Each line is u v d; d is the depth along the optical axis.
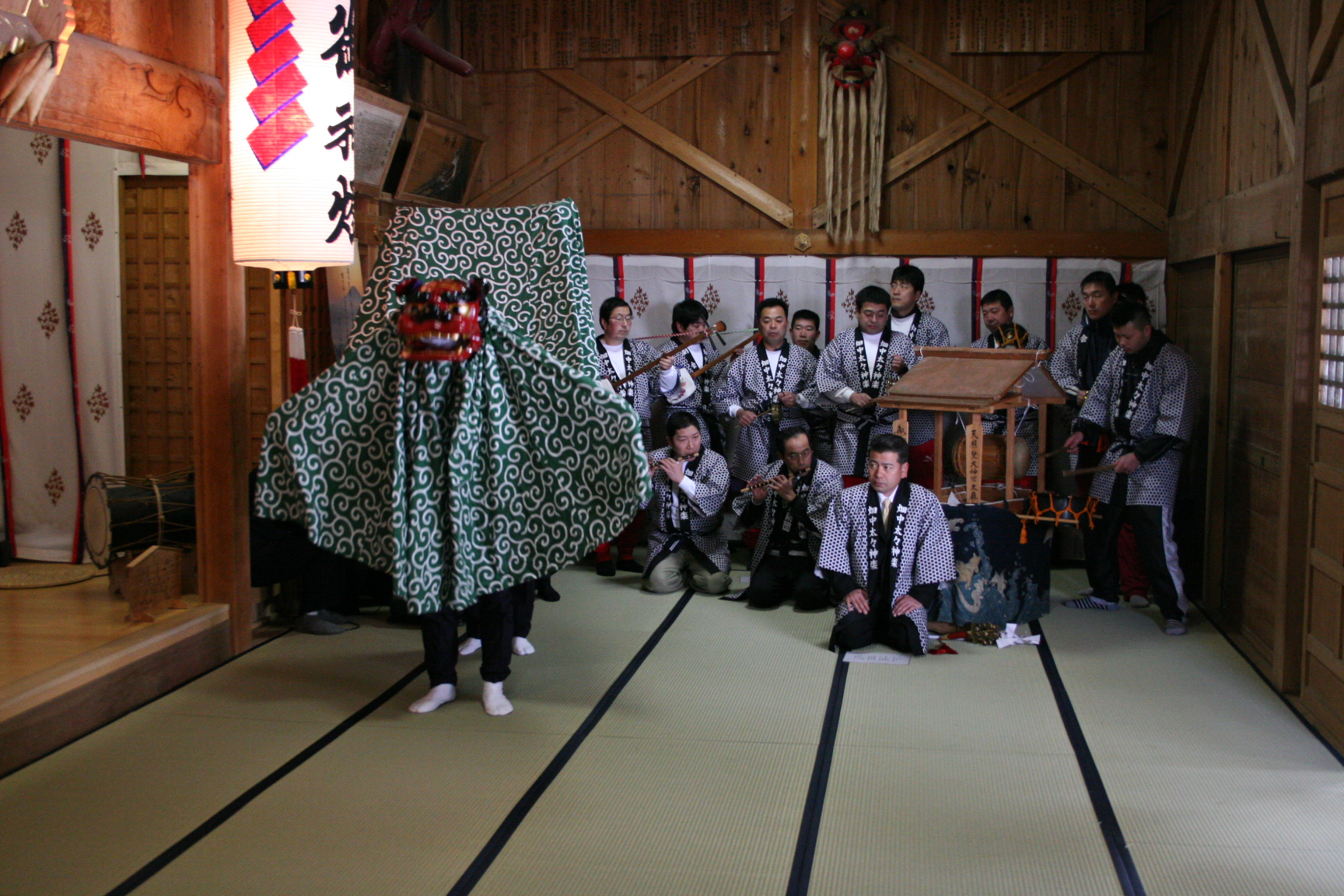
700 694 3.72
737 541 6.09
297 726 3.42
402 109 4.94
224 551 4.09
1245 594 4.39
